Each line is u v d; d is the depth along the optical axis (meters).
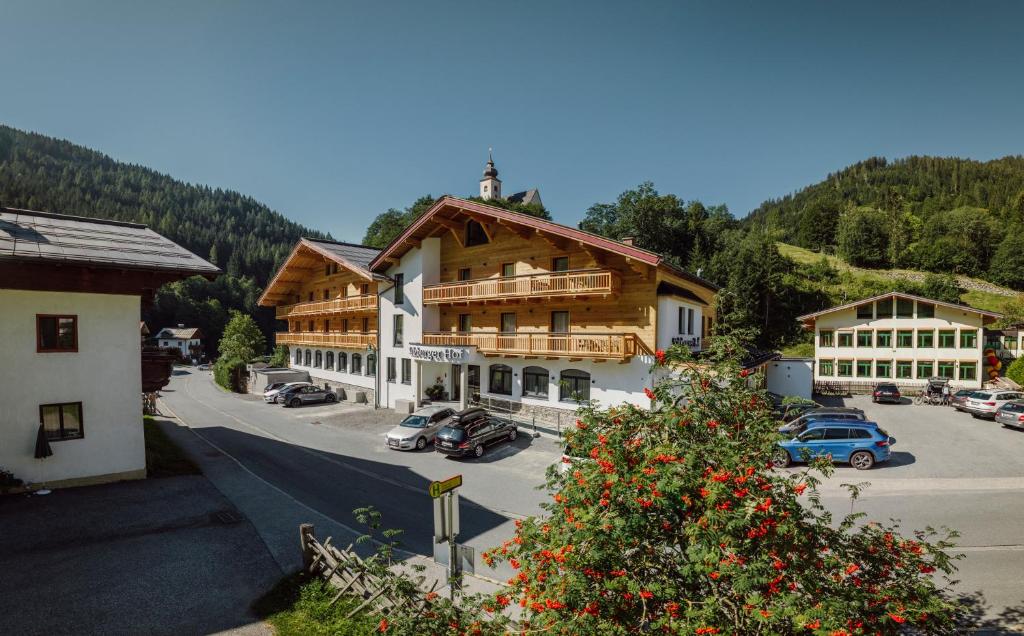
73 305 14.62
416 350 27.09
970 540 11.48
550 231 22.12
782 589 4.46
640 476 5.07
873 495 14.48
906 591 4.86
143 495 14.17
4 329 13.62
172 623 8.10
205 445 21.27
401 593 6.37
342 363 37.91
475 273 27.03
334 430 25.19
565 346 22.14
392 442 20.83
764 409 6.30
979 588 9.38
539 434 22.12
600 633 4.38
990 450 19.02
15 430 13.77
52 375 14.28
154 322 93.19
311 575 9.55
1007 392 24.50
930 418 25.28
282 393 33.34
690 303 24.09
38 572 9.66
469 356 24.56
